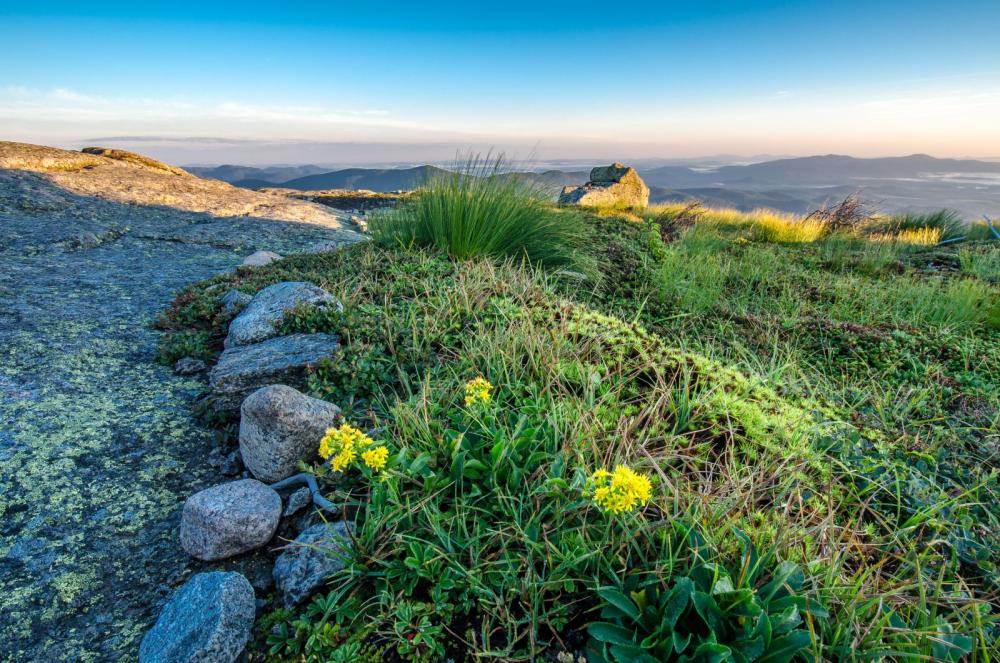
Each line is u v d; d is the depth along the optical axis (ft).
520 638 5.57
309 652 5.56
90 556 6.73
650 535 6.15
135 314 14.14
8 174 26.99
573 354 10.69
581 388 9.87
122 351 11.96
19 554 6.63
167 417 9.64
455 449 7.22
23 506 7.32
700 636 5.30
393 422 8.81
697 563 5.87
